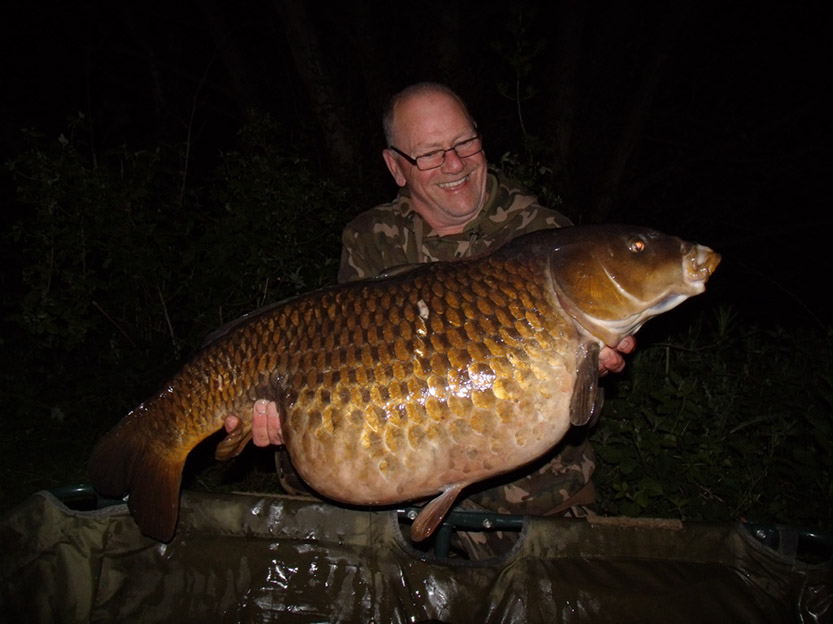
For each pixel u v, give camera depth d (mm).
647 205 3719
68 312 1895
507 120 3148
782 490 1471
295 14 3215
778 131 3707
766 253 3545
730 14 3691
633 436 1508
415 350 864
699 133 3785
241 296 2035
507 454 865
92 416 1920
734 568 951
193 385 962
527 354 863
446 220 1210
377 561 1005
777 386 1669
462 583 986
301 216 2057
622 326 897
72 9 3504
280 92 3641
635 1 3738
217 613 1007
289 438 899
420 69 3279
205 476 1678
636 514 1350
